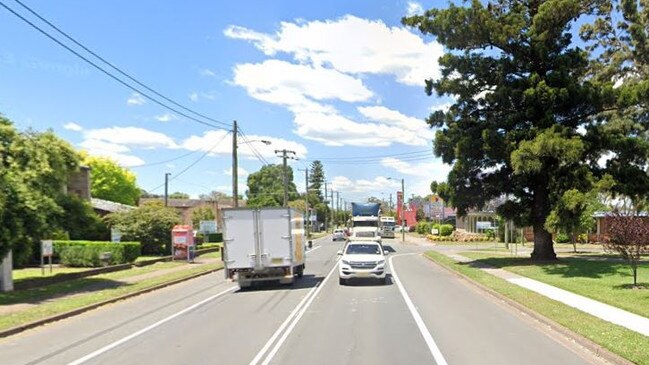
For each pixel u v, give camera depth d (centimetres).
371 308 1514
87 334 1220
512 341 1055
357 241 2339
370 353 954
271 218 2108
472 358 914
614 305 1434
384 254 2244
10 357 1004
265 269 2094
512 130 2706
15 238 1900
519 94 2689
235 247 2106
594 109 2689
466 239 6525
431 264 3262
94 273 2628
